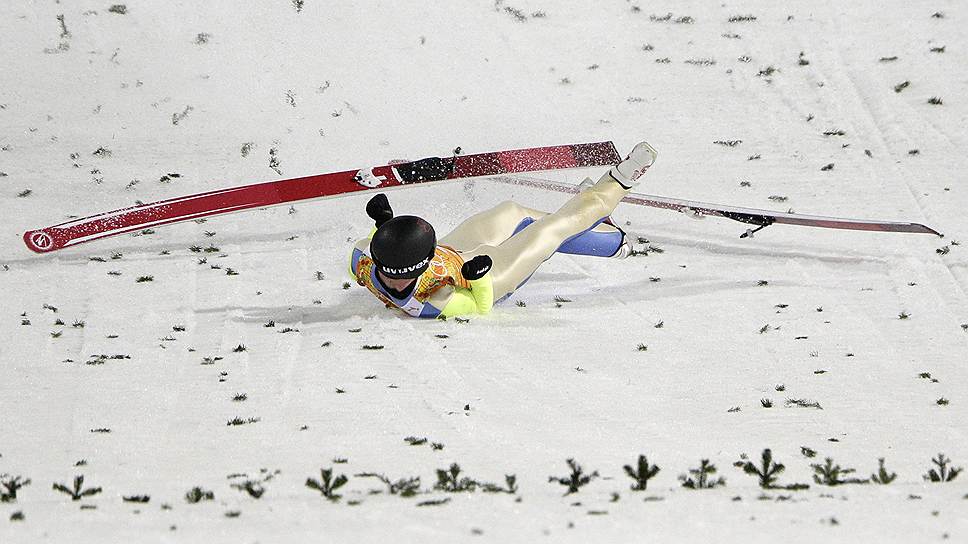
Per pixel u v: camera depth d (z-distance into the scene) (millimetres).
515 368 27391
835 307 33469
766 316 32625
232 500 15961
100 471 19750
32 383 26656
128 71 56750
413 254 30312
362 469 19016
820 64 58156
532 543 11914
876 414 24281
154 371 27516
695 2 66188
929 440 22297
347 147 50438
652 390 25844
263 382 26312
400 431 22031
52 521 13602
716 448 21125
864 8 64750
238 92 55406
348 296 34562
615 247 36906
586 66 58938
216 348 29500
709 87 56250
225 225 42438
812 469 19422
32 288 35531
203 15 62281
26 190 45312
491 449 20594
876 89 55250
